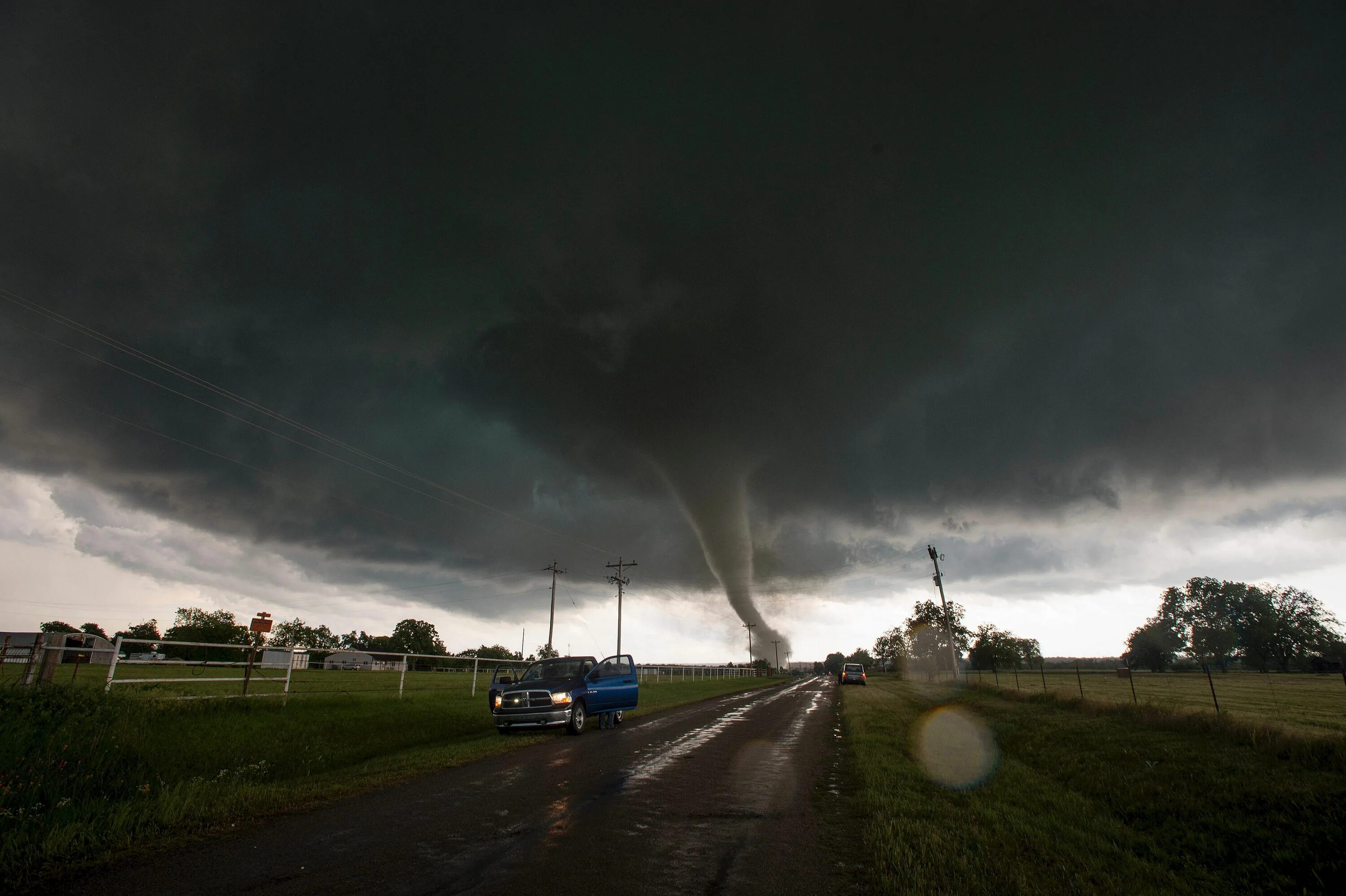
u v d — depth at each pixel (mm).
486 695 24844
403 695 21547
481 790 9102
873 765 11281
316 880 5422
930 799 8758
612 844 6531
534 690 16219
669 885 5383
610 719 18734
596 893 5168
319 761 11703
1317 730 15672
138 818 7258
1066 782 10555
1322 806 7699
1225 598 96625
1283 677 71062
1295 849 6641
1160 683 51094
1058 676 75062
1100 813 8523
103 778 8727
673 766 11367
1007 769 11242
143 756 9773
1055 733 15508
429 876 5531
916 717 20812
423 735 15438
